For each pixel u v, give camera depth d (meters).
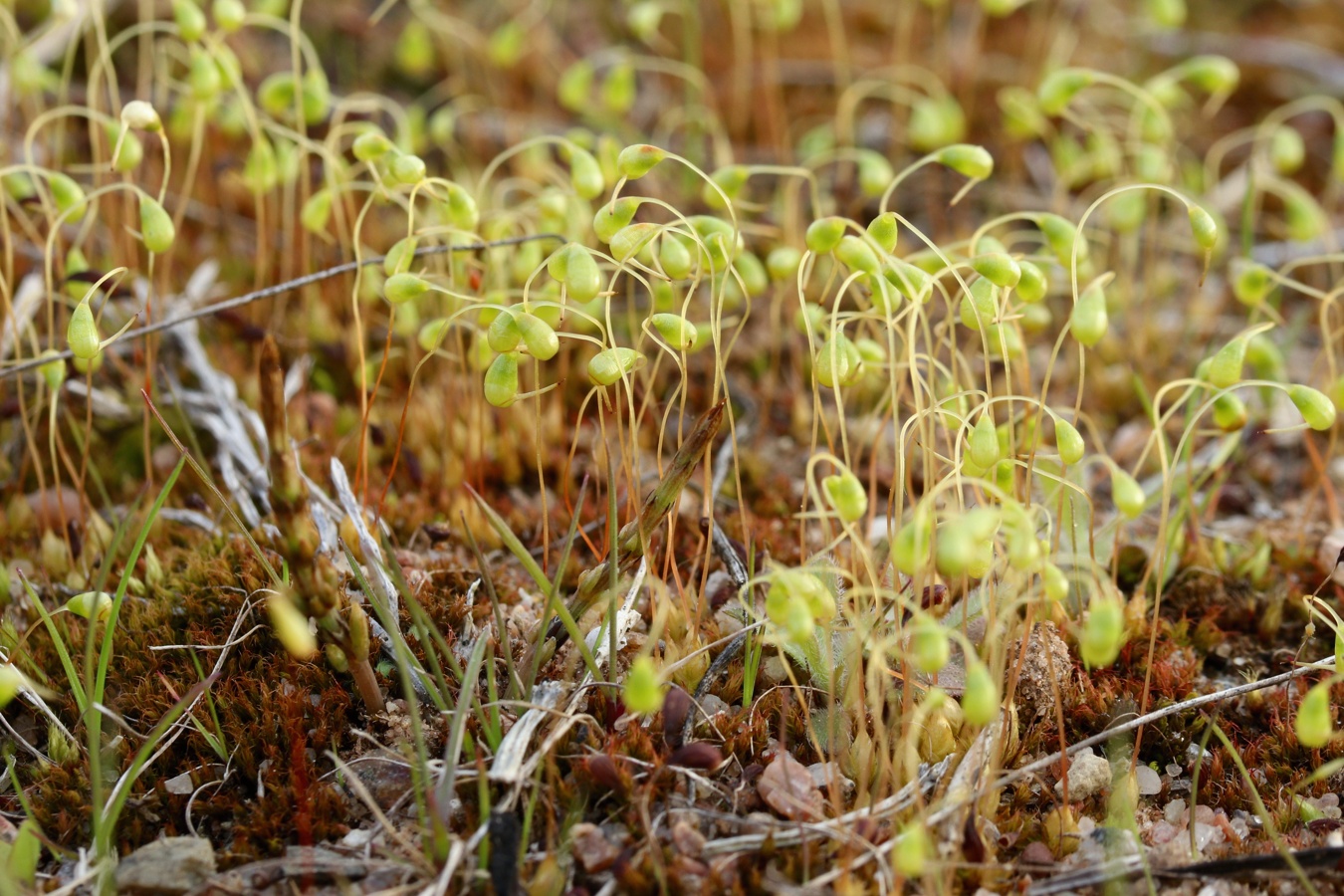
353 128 0.19
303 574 0.16
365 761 0.16
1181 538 0.18
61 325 0.19
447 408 0.19
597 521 0.18
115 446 0.19
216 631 0.17
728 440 0.20
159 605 0.17
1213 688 0.17
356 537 0.18
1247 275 0.18
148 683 0.17
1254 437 0.20
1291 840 0.16
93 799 0.16
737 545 0.18
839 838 0.16
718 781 0.17
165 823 0.16
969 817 0.16
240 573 0.17
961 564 0.15
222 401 0.19
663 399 0.20
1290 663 0.18
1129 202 0.20
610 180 0.19
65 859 0.16
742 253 0.18
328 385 0.20
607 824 0.16
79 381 0.19
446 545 0.18
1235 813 0.17
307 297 0.20
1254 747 0.17
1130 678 0.17
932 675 0.17
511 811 0.16
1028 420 0.18
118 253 0.20
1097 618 0.15
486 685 0.17
